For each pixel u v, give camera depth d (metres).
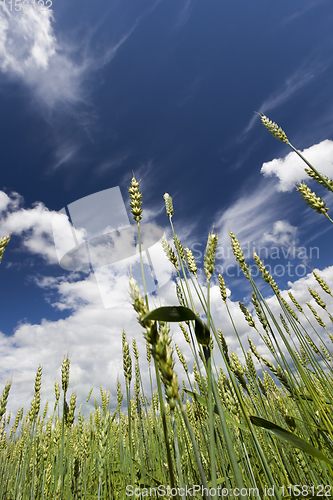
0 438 7.38
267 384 4.23
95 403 6.35
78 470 4.80
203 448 4.32
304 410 2.87
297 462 3.27
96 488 5.03
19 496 4.94
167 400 1.43
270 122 4.12
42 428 6.35
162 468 3.69
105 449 3.34
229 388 2.58
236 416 2.48
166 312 1.52
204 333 1.66
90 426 6.10
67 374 4.38
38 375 5.37
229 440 1.44
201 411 4.21
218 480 2.68
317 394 3.11
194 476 3.87
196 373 4.26
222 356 1.99
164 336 1.46
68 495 4.18
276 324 2.95
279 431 2.05
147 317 1.44
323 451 2.79
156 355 1.40
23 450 6.18
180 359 4.48
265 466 1.99
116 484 4.93
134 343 4.64
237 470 1.35
